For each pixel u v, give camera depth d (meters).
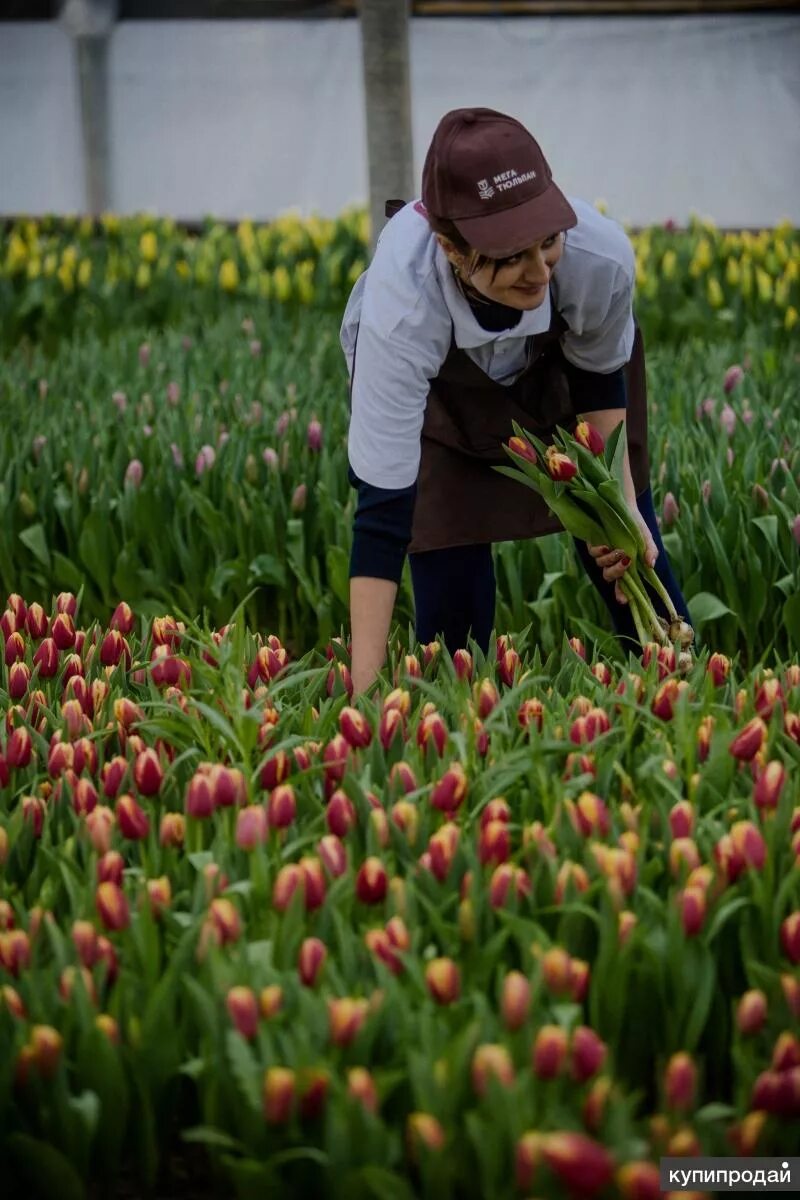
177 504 8.41
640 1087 3.77
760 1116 3.14
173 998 3.59
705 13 30.28
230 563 8.17
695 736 4.50
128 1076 3.60
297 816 4.43
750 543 7.49
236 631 4.78
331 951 3.81
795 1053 3.29
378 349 5.07
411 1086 3.43
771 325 13.41
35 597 8.84
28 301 15.22
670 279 15.16
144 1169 3.65
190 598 8.46
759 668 5.10
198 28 31.20
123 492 8.70
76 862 4.25
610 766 4.38
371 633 5.18
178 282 15.60
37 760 4.84
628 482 5.80
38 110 31.75
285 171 31.80
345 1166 3.24
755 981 3.63
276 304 14.87
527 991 3.30
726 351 11.73
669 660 5.23
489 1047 3.15
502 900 3.76
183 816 4.31
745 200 30.88
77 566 8.67
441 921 3.73
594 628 6.18
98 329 15.05
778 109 30.50
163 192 31.88
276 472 8.45
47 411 10.14
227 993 3.44
